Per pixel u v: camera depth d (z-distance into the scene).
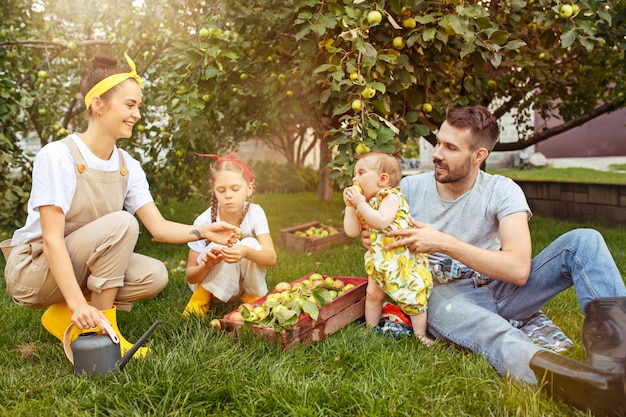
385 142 2.73
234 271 2.96
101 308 2.38
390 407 1.81
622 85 5.54
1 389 2.05
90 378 2.07
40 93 4.68
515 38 3.56
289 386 1.94
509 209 2.37
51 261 2.13
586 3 2.86
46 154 2.22
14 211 4.82
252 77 4.40
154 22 4.39
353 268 4.21
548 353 1.87
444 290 2.48
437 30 2.92
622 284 2.06
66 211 2.23
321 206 10.16
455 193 2.53
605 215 6.71
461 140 2.35
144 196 2.65
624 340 1.71
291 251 5.16
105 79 2.25
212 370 2.09
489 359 2.13
